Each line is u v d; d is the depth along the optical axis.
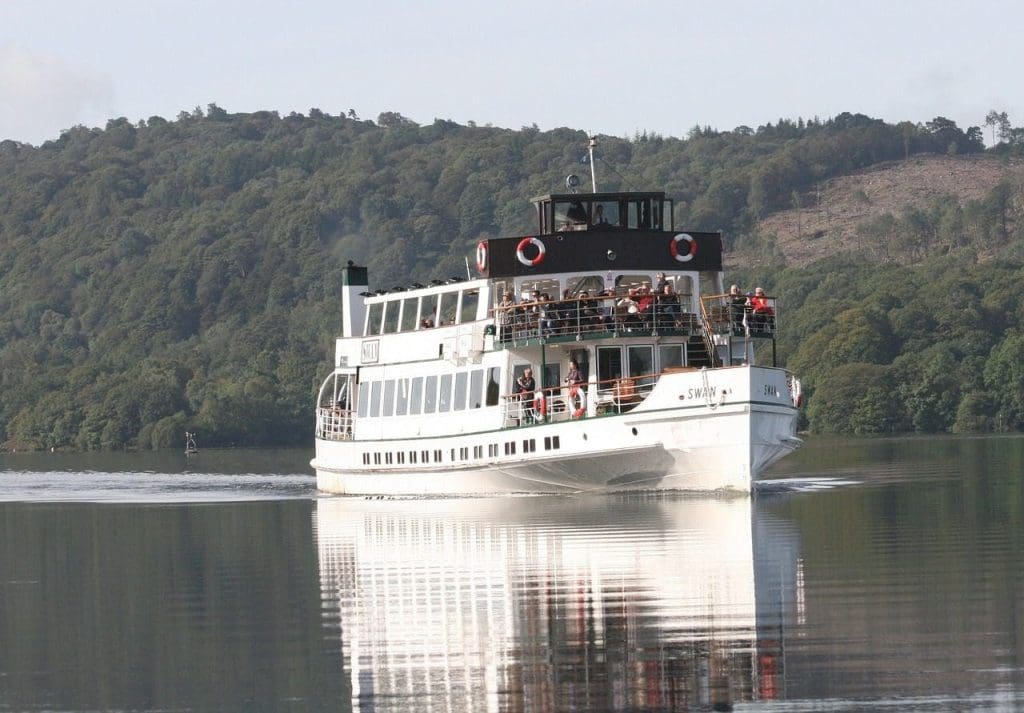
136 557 156.00
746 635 100.50
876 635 99.81
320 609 117.06
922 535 149.00
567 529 159.88
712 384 185.50
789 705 84.81
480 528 165.75
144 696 92.62
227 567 144.38
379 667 96.62
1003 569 125.00
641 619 106.25
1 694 94.25
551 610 110.69
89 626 114.62
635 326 198.50
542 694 88.38
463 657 97.75
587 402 199.38
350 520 186.50
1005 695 85.69
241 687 93.56
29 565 152.62
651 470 192.88
